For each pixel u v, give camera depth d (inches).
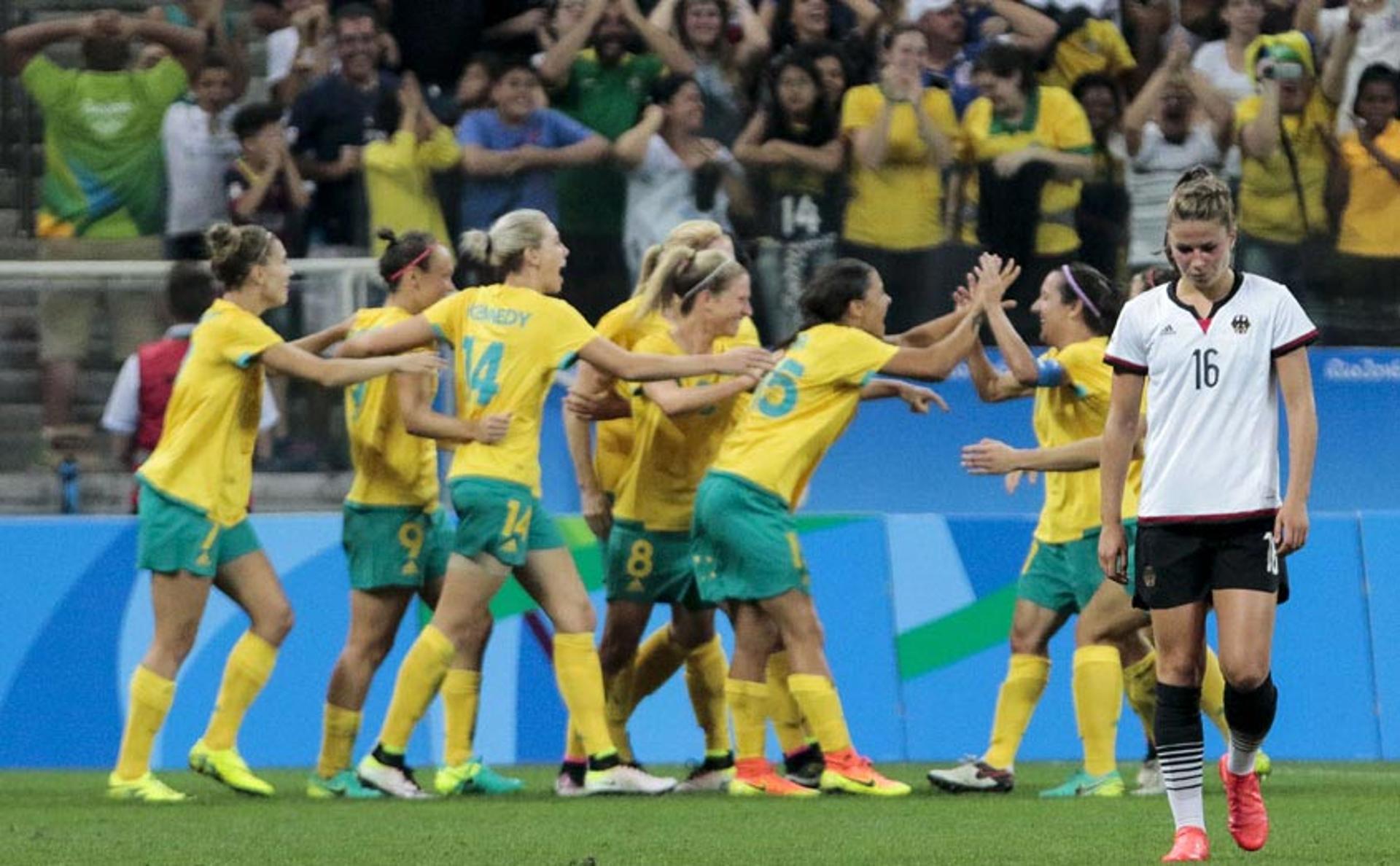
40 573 1507.1
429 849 911.7
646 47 1769.2
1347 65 1801.2
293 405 1578.5
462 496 1202.0
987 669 1557.6
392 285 1272.1
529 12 1806.1
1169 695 829.8
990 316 1211.2
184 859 875.4
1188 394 813.2
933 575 1560.0
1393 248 1804.9
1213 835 964.0
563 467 1656.0
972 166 1750.7
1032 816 1071.0
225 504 1226.6
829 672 1231.5
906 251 1739.7
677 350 1268.5
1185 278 824.9
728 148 1756.9
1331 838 940.0
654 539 1278.3
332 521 1526.8
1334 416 1770.4
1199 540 813.2
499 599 1520.7
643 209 1742.1
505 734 1508.4
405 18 1780.3
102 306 1587.1
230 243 1211.9
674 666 1317.7
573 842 941.8
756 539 1203.2
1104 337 1235.9
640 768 1328.7
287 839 965.2
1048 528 1246.9
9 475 1584.6
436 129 1752.0
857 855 876.0
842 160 1733.5
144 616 1514.5
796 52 1726.1
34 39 1811.0
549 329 1198.3
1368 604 1572.3
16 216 1811.0
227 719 1258.0
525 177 1742.1
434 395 1279.5
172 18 1834.4
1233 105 1790.1
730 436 1230.3
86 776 1427.2
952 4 1796.3
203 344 1211.2
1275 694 825.5
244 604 1262.3
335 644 1515.7
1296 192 1798.7
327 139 1748.3
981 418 1734.7
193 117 1795.0
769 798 1209.4
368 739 1501.0
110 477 1589.6
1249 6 1798.7
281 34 1846.7
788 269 1732.3
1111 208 1780.3
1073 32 1806.1
